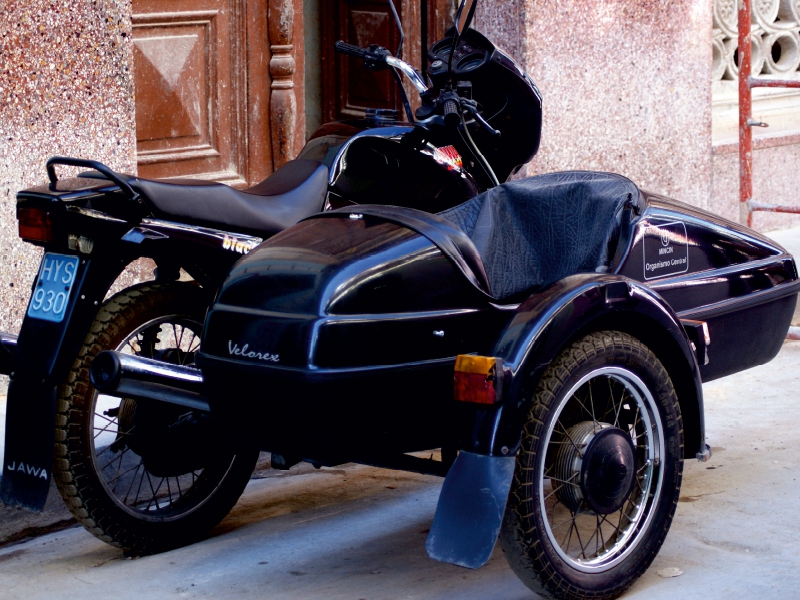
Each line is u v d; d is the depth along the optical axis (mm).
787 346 5445
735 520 3469
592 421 2971
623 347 2904
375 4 6219
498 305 3031
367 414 2809
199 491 3498
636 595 2988
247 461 3566
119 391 2900
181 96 5613
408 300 2852
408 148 3660
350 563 3285
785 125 7590
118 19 4730
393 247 2883
